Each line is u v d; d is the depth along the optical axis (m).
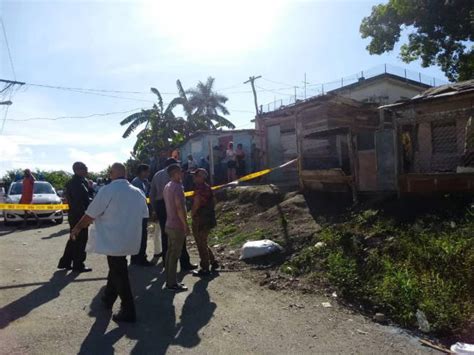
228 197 12.81
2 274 6.80
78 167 7.10
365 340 4.29
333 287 5.78
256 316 4.95
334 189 9.53
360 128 14.95
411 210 7.24
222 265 7.41
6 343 4.10
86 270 7.06
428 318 4.60
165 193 6.07
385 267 5.71
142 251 7.51
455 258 5.43
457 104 10.22
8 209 12.88
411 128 9.92
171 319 4.84
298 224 8.55
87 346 4.07
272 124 17.25
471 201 6.82
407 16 18.34
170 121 29.23
